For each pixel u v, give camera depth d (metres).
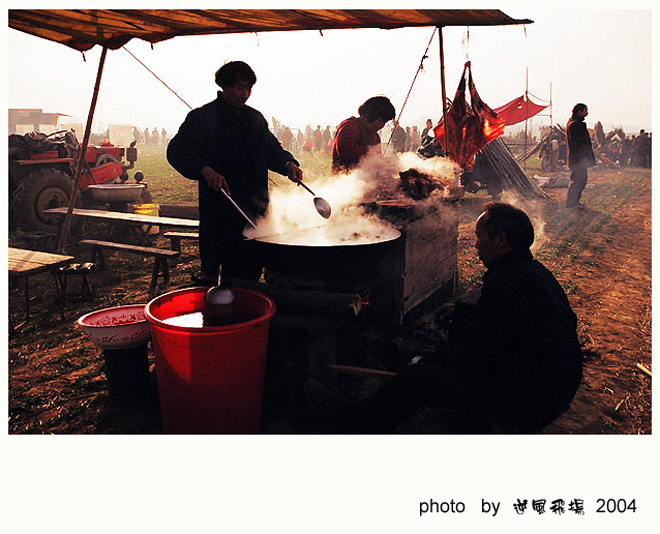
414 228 3.91
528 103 21.67
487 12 4.04
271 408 3.15
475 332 2.37
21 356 3.99
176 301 3.02
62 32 4.17
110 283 6.01
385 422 2.59
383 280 3.83
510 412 2.38
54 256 4.68
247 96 3.59
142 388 3.31
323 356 3.17
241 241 3.64
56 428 3.03
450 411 2.84
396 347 3.45
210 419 2.66
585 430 3.00
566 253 7.22
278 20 3.95
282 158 3.94
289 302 3.08
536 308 2.29
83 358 3.96
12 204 8.18
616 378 3.61
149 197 10.03
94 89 5.37
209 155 3.55
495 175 12.05
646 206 11.68
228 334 2.53
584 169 11.03
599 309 4.98
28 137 8.53
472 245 7.98
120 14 3.59
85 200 9.86
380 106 4.59
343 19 4.02
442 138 7.04
